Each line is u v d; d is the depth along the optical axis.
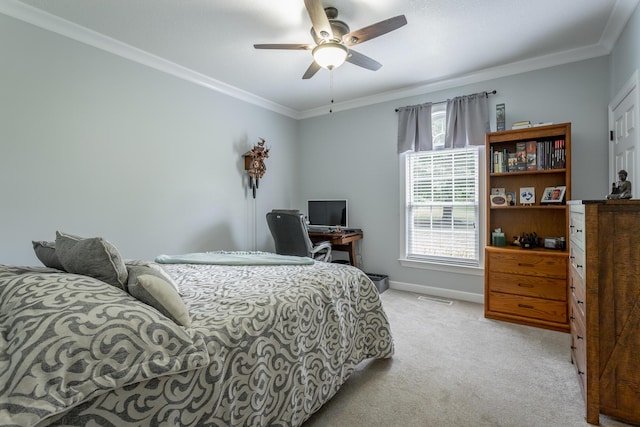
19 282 1.06
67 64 2.48
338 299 1.86
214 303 1.42
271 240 4.44
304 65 3.21
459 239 3.64
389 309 3.29
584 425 1.56
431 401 1.76
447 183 3.71
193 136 3.44
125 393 0.90
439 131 3.76
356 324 2.00
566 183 2.77
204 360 1.05
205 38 2.67
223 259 2.41
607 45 2.73
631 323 1.51
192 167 3.43
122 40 2.70
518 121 3.21
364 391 1.86
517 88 3.22
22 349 0.80
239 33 2.60
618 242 1.52
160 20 2.40
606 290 1.55
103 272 1.24
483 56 3.00
